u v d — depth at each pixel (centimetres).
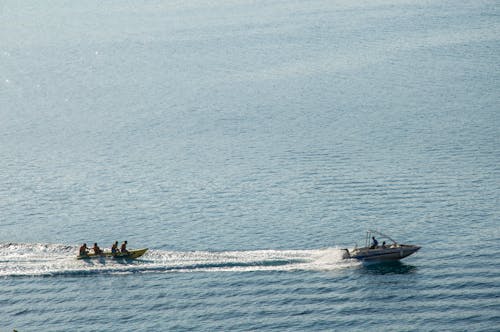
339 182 18125
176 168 19900
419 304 11994
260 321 11612
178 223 15900
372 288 12519
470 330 11206
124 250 13488
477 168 18662
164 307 12044
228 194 17638
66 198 17762
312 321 11581
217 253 13700
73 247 13838
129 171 19788
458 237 14575
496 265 13250
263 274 13025
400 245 13538
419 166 19012
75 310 12006
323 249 14212
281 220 15850
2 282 12750
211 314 11825
